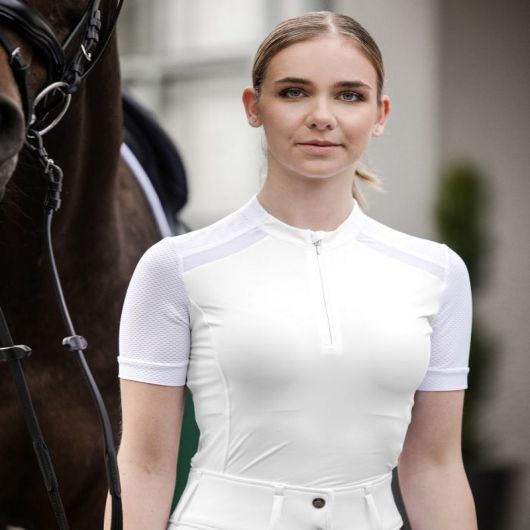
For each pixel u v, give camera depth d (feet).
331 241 13.94
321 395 13.33
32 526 18.93
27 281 18.08
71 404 18.33
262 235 13.93
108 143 18.80
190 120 41.16
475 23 36.24
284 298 13.52
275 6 38.19
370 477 13.71
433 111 36.50
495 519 32.50
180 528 13.61
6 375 17.74
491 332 34.06
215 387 13.48
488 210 34.55
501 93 35.70
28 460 18.16
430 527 14.55
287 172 13.93
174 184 23.85
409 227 35.91
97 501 18.83
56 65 15.92
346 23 13.82
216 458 13.60
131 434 13.88
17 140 13.94
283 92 13.76
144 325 13.80
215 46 40.16
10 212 17.71
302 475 13.41
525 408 34.19
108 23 17.43
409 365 13.60
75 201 18.54
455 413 14.58
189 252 13.78
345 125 13.66
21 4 15.28
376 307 13.65
